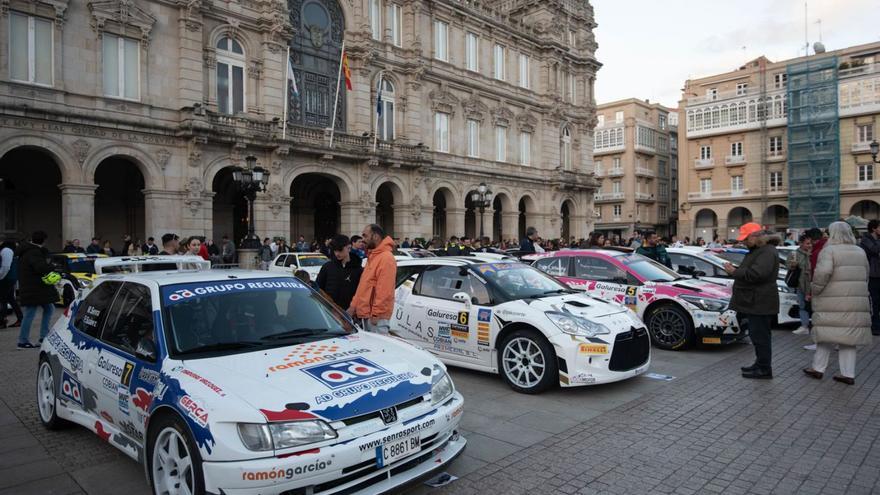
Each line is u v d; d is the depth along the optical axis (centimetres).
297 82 2862
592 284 1133
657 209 6888
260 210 2569
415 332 888
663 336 1044
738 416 654
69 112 2036
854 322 778
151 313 486
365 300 734
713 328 991
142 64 2256
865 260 789
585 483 478
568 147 4612
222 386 400
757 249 828
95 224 2638
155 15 2302
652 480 484
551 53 4303
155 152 2269
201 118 2319
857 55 5425
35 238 1070
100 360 516
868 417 650
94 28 2138
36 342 1129
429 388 455
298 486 364
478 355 811
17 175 2445
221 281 539
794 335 1207
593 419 646
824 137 5191
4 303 1316
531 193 4191
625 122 6569
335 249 789
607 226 6688
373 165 2981
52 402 605
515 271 895
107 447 564
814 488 468
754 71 5956
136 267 948
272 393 393
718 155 5941
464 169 3597
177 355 448
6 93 1930
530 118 4194
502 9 4553
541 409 685
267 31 2636
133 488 473
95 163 2127
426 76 3412
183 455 403
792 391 761
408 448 417
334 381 420
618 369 740
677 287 1048
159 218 2278
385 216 3656
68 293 1117
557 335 730
